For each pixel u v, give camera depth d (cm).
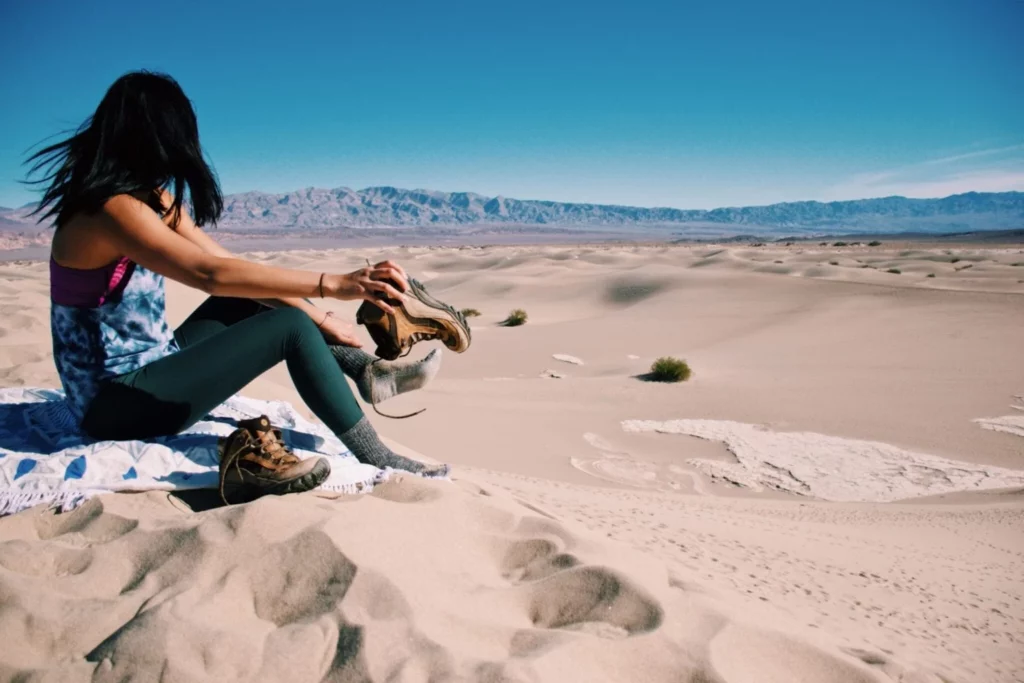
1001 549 960
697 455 1777
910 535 1015
